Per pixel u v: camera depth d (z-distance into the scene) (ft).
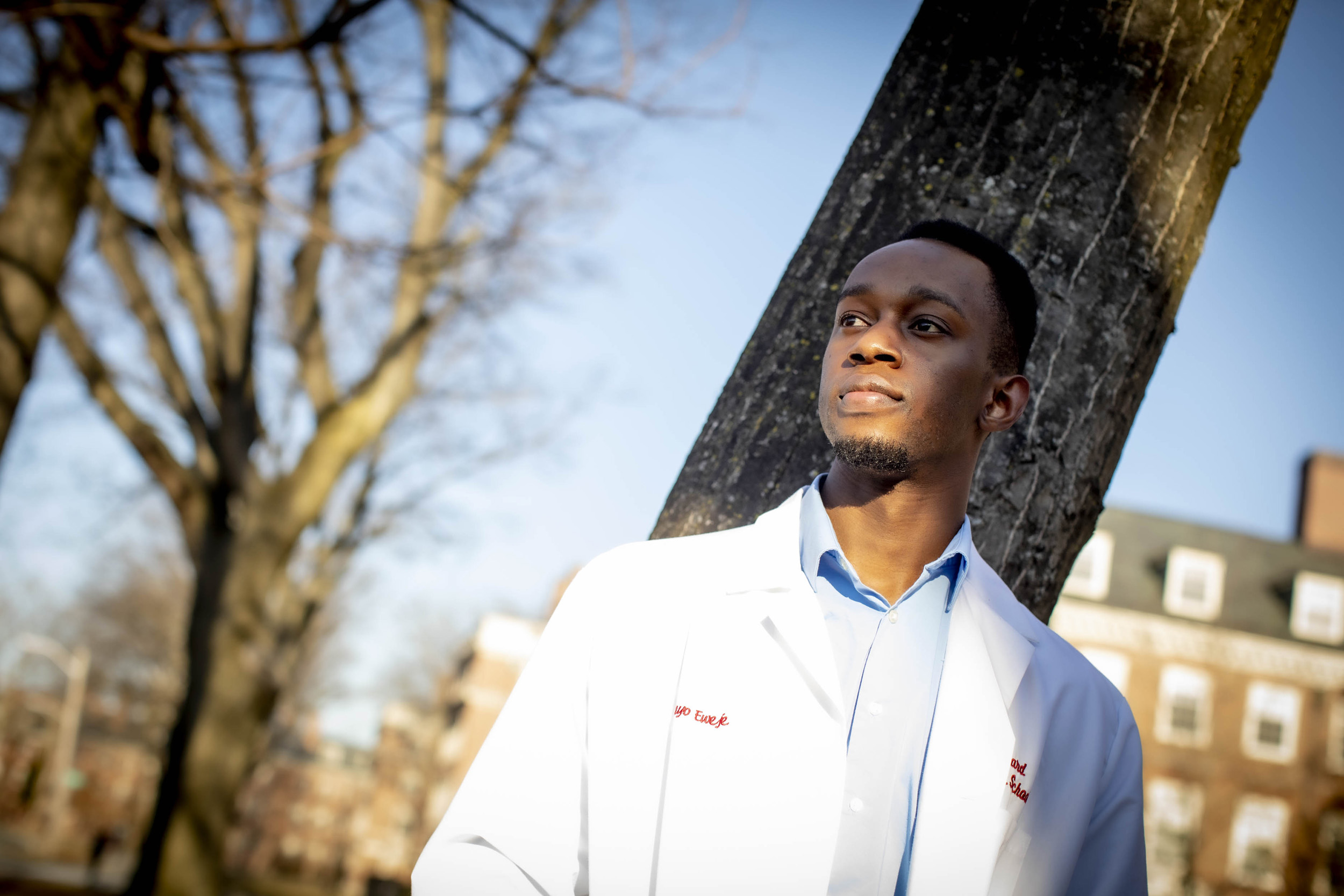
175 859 30.35
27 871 84.28
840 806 4.37
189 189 22.94
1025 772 4.68
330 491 32.01
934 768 4.53
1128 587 88.12
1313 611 88.17
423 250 21.45
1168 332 5.87
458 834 4.32
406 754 169.89
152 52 19.63
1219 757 83.41
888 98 6.06
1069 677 4.98
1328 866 74.02
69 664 133.59
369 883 84.94
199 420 30.73
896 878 4.41
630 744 4.45
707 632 4.64
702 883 4.25
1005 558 5.38
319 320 31.83
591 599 4.77
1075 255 5.55
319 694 122.52
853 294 4.93
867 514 4.90
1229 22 5.99
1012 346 5.01
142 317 29.45
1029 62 5.78
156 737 137.69
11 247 20.56
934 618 4.87
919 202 5.68
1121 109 5.72
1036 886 4.61
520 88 19.27
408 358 31.71
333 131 26.12
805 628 4.64
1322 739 84.12
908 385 4.68
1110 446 5.67
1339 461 103.14
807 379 5.63
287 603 47.37
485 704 143.13
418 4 24.82
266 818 186.09
